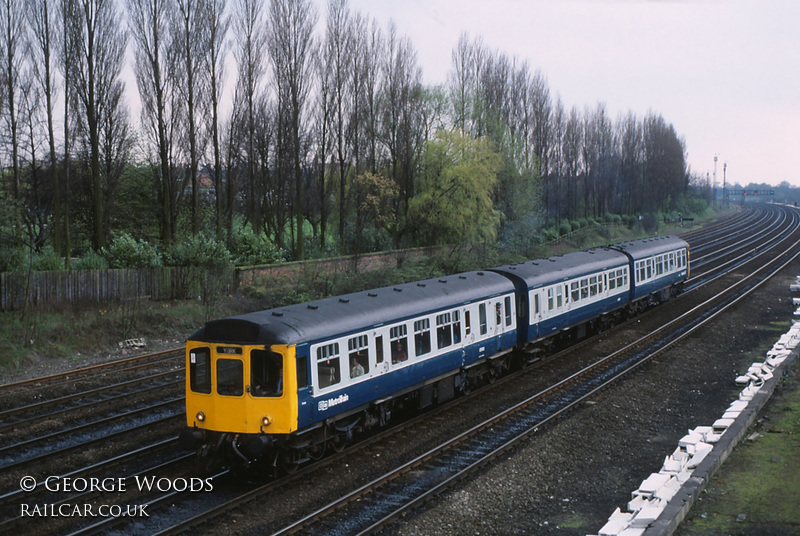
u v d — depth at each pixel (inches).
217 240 1384.1
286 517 452.4
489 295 792.3
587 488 517.3
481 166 1697.8
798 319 1235.2
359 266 1435.8
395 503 475.8
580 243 2471.7
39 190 1545.3
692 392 794.8
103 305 1103.6
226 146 1713.8
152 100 1411.2
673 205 4505.4
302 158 1653.5
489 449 590.6
